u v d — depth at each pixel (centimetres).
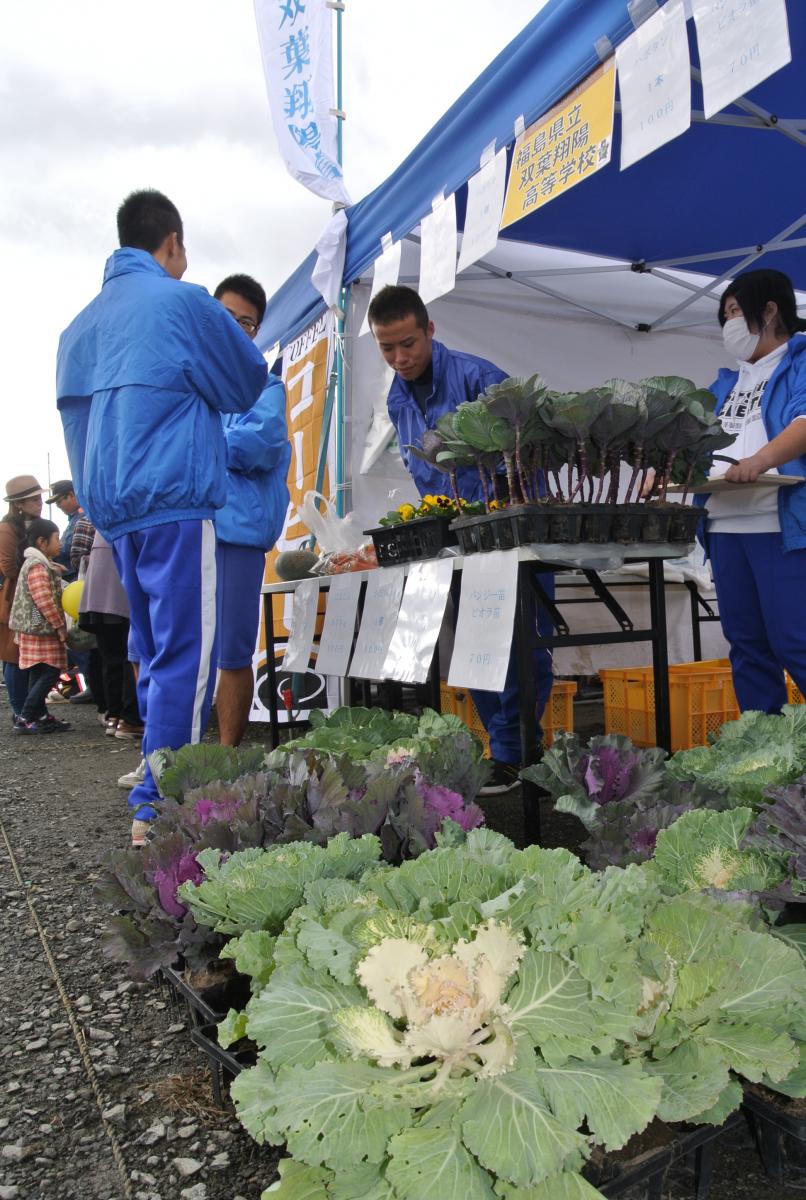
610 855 165
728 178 391
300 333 522
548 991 100
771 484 250
